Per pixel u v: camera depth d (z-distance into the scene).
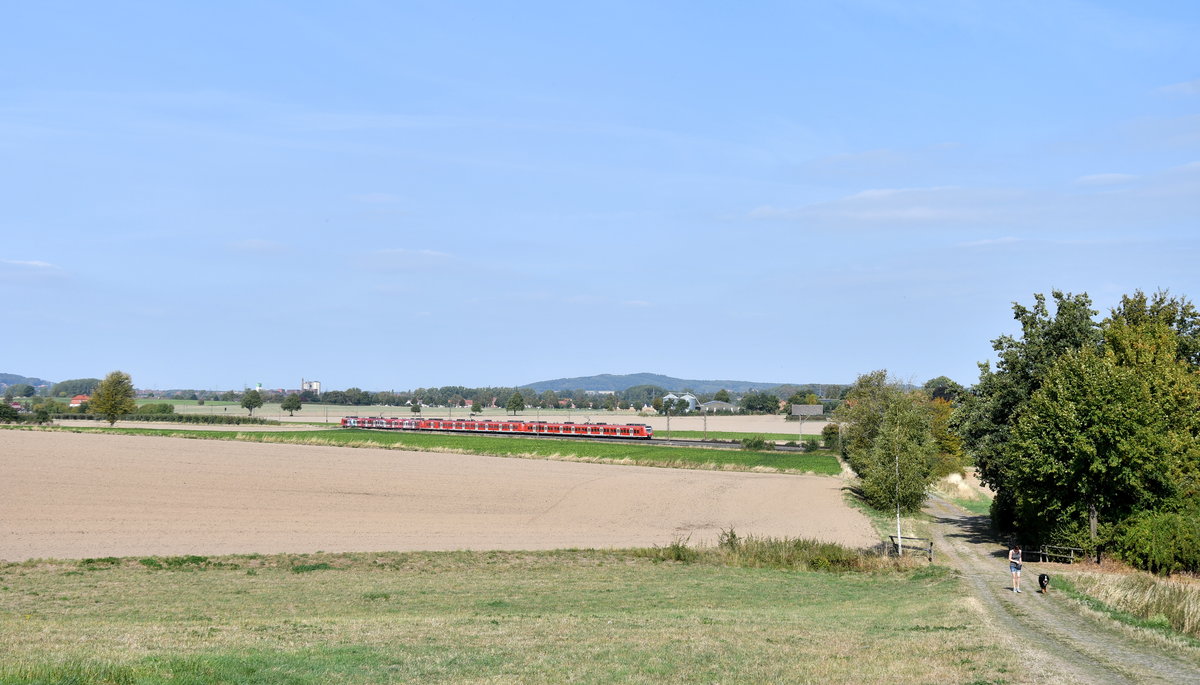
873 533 58.91
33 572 38.03
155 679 14.03
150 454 96.50
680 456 109.56
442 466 94.75
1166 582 31.03
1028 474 43.91
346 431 158.38
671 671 17.70
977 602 29.61
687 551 46.66
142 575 38.09
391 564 42.69
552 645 20.86
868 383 78.00
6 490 64.62
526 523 61.16
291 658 17.80
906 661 18.66
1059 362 45.88
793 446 137.62
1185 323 54.53
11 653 17.25
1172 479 41.25
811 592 35.84
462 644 20.81
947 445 91.94
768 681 16.64
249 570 40.25
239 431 150.00
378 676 16.47
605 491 78.31
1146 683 16.98
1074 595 31.48
